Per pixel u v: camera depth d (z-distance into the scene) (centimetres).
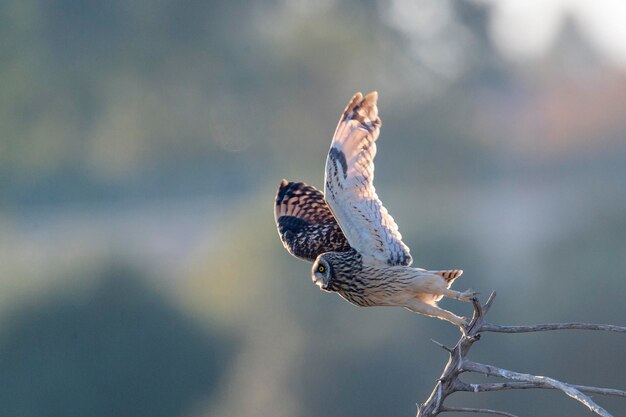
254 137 3334
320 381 1636
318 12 3475
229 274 1836
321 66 3359
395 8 3578
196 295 1844
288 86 3362
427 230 1933
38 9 3300
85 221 2947
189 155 3372
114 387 1720
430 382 1612
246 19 3466
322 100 3375
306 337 1675
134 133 3397
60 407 1712
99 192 3334
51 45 3338
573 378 1620
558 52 3956
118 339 1738
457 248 1850
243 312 1770
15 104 3262
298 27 3431
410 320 1638
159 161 3391
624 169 3281
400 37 3497
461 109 3441
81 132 3378
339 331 1659
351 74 3406
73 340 1727
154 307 1777
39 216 3120
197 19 3353
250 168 3306
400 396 1612
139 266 1852
